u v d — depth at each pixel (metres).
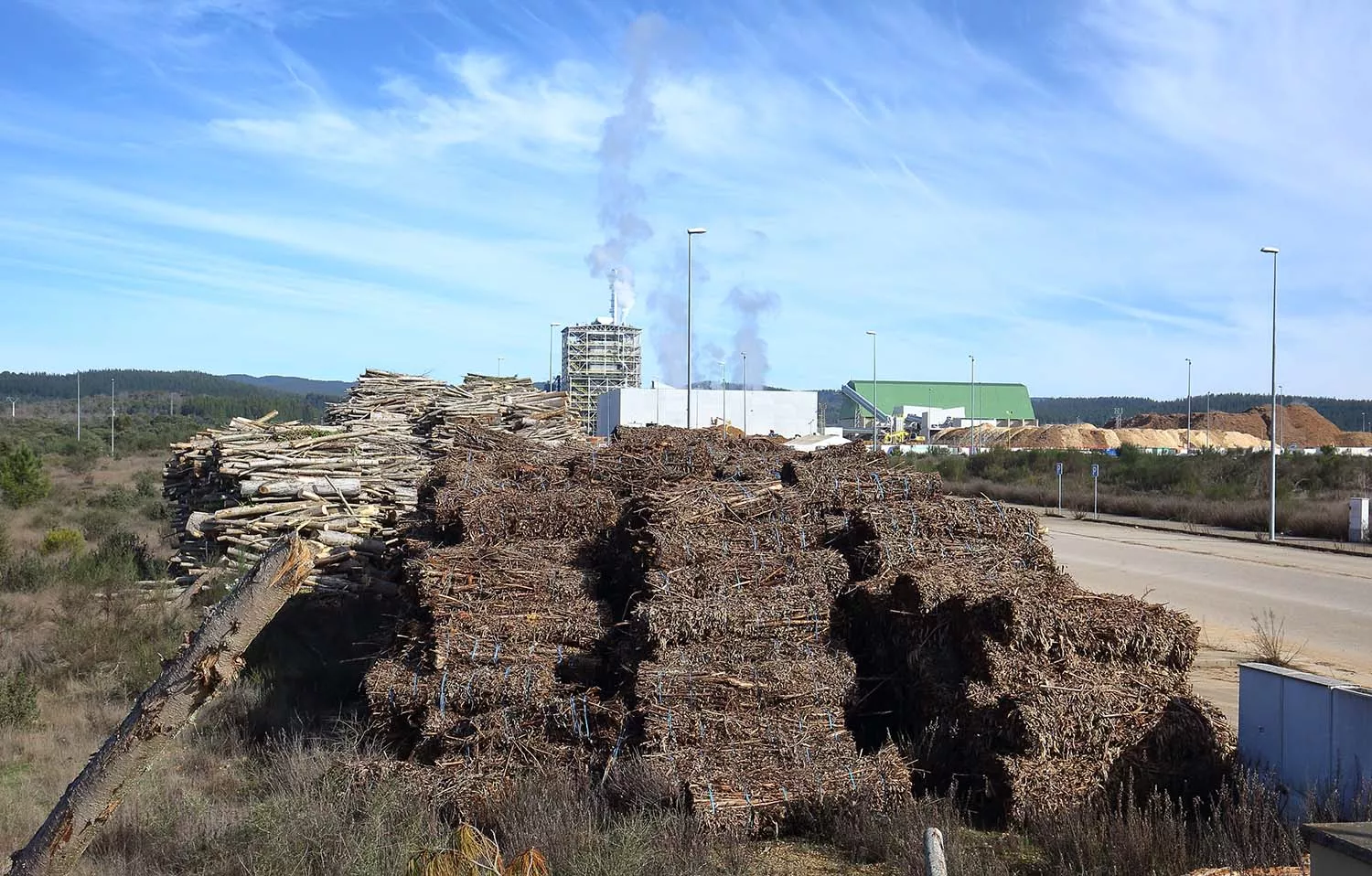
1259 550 26.08
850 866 6.42
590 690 7.82
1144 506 38.19
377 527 15.19
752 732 7.30
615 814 6.83
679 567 8.04
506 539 9.10
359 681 10.74
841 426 120.88
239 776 8.45
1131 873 5.93
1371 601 17.95
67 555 20.36
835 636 8.38
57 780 8.25
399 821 6.75
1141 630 7.41
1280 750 7.14
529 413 18.03
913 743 7.68
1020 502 43.75
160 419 94.94
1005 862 6.36
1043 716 6.95
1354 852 3.55
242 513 15.24
